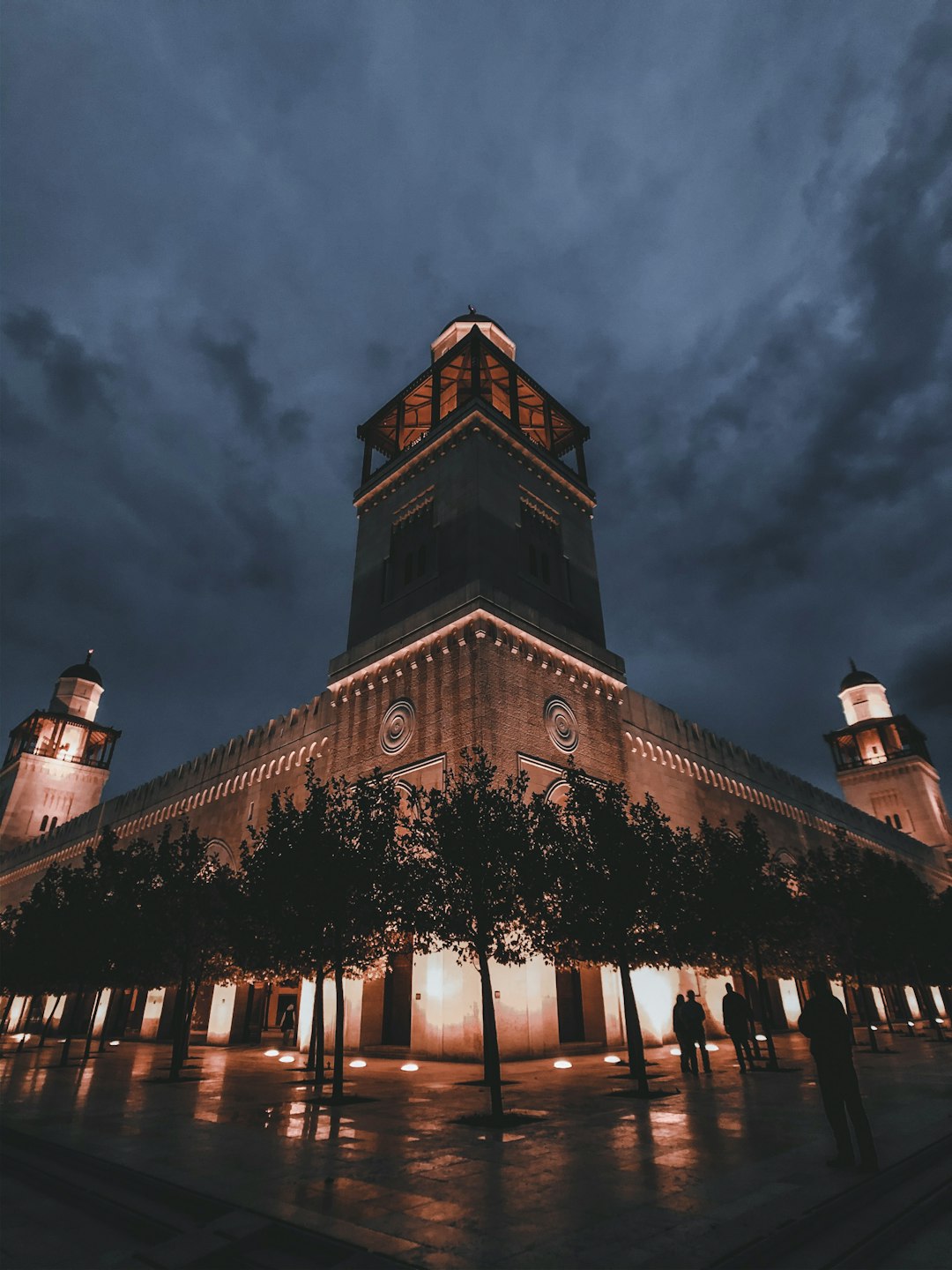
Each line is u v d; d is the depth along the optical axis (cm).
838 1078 858
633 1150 960
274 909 1744
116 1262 671
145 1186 842
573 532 3897
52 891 2802
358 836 1833
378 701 3234
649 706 3969
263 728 4325
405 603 3412
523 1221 670
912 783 7388
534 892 1638
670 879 1912
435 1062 2286
